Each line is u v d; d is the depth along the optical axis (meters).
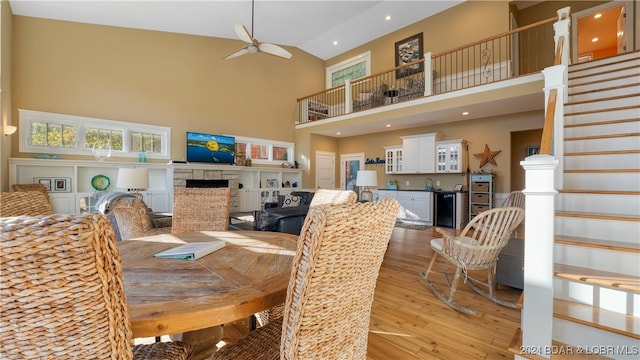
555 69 2.74
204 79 6.95
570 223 2.14
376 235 0.83
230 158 7.16
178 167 6.20
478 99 5.19
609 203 2.20
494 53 6.05
